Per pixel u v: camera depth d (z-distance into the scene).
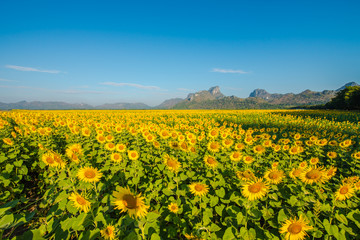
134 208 2.49
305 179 4.52
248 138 8.83
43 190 6.52
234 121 25.48
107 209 3.55
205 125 18.16
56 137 11.31
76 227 2.99
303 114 40.69
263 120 26.36
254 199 3.68
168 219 3.91
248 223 3.75
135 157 5.79
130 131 10.34
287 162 7.33
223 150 7.39
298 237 2.91
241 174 4.28
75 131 9.49
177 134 9.73
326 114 39.66
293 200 4.09
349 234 3.55
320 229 3.66
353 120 31.36
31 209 5.65
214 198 4.08
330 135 13.95
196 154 6.92
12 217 2.28
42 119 18.38
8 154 6.93
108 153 7.38
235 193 4.29
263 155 8.00
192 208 3.92
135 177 5.38
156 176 6.18
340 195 3.97
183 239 4.00
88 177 3.67
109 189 5.49
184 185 4.91
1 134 9.55
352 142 10.50
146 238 3.14
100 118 24.64
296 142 9.95
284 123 23.08
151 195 4.33
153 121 25.08
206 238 3.14
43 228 3.02
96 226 3.15
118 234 3.04
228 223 3.69
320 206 3.89
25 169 6.59
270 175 4.48
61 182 4.45
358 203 4.39
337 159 8.91
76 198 2.90
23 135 9.70
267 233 3.35
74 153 5.19
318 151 8.94
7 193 5.12
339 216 3.73
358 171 6.71
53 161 4.61
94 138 9.98
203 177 5.34
